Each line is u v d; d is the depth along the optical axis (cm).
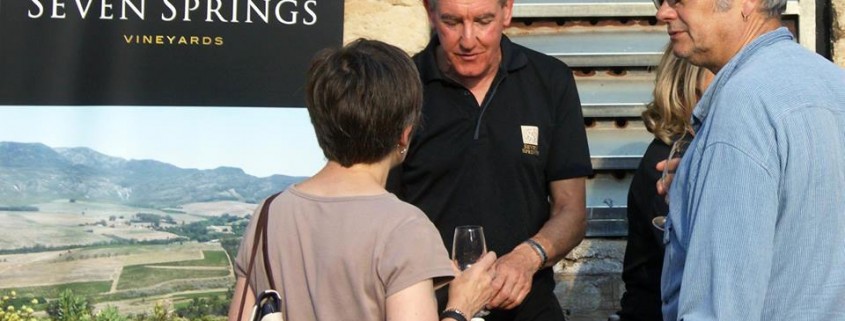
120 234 466
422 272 263
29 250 463
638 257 384
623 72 504
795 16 498
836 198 260
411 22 496
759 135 260
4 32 464
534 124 393
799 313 260
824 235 260
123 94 467
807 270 260
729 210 258
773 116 260
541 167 395
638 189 381
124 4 468
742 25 283
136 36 468
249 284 286
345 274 267
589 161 400
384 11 496
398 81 278
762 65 272
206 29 470
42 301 463
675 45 293
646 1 504
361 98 274
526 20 505
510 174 391
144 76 468
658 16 294
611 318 395
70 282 464
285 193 286
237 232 470
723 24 284
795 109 260
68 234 465
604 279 495
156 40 468
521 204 392
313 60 286
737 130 262
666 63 378
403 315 260
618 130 501
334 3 474
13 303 462
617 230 495
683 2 286
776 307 263
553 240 382
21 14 464
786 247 262
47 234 464
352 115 274
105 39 467
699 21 285
